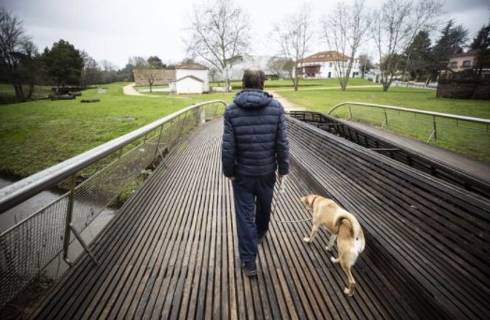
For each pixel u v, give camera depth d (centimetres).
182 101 2830
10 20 3409
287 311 193
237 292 209
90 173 694
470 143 714
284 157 212
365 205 287
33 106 2575
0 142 1180
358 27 3572
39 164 947
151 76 6500
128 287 209
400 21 3309
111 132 1268
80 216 235
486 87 2159
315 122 969
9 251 162
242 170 207
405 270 192
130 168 358
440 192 218
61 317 179
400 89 3925
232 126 198
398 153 446
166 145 558
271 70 5900
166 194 383
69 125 1444
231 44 4222
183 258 245
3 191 141
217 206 348
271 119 199
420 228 224
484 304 162
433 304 167
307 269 233
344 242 207
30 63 3734
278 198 370
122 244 261
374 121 1080
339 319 184
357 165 346
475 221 185
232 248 261
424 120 933
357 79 7031
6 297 166
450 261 190
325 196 341
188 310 192
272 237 280
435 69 4628
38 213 184
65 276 210
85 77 6191
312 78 7600
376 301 196
